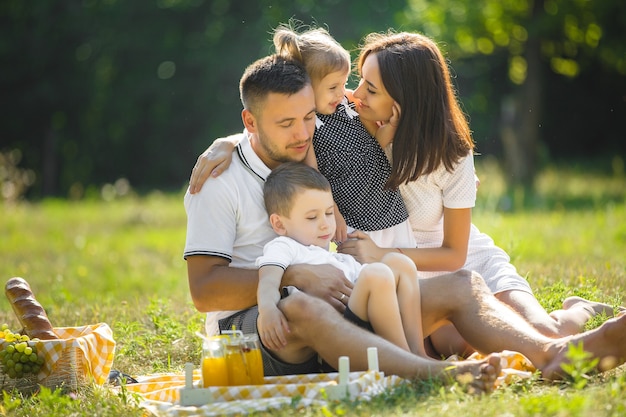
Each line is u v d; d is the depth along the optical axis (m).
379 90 6.44
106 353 6.34
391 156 6.61
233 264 6.29
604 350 5.33
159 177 38.56
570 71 29.50
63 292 10.32
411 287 5.70
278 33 6.40
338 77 6.42
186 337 7.64
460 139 6.53
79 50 38.28
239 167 6.24
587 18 26.53
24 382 6.03
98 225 21.22
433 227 6.82
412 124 6.38
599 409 4.59
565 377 5.29
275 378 5.41
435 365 5.16
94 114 38.50
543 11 26.41
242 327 6.01
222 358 5.36
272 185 6.08
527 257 11.77
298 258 5.94
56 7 38.06
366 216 6.54
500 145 35.62
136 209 23.61
